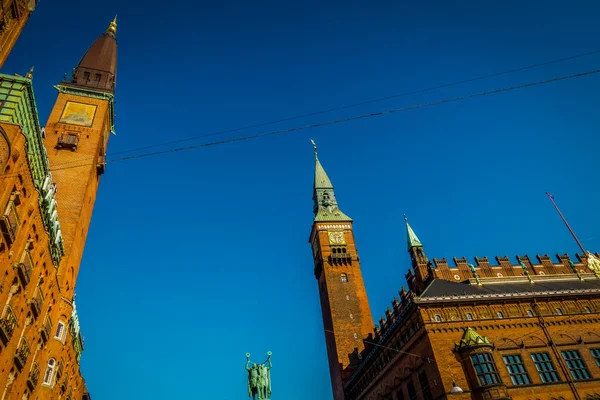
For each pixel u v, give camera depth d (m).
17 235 26.72
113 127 61.47
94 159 52.62
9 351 26.98
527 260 71.50
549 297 52.47
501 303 51.44
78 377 52.38
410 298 52.91
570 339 50.00
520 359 47.28
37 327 32.78
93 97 58.44
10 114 25.77
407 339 52.69
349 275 89.69
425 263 72.69
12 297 27.52
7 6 30.77
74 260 45.34
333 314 83.75
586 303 53.38
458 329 48.56
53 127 53.72
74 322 44.53
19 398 30.25
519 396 44.34
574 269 71.00
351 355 78.19
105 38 67.75
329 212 102.06
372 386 62.09
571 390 45.78
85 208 49.50
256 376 34.19
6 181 24.78
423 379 48.28
